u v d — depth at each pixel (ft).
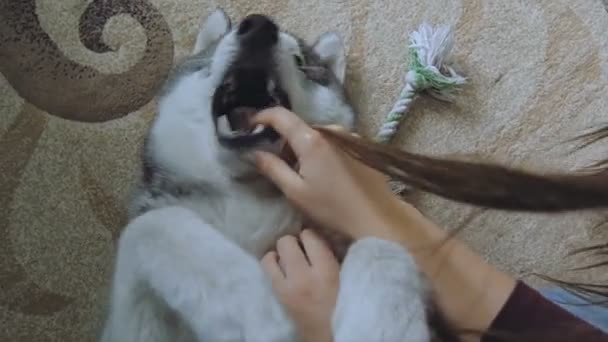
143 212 4.30
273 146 4.12
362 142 3.47
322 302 3.83
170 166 4.32
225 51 4.26
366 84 5.79
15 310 5.09
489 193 2.91
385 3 5.93
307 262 3.96
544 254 5.63
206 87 4.30
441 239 3.86
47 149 5.35
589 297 3.98
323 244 4.04
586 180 2.82
